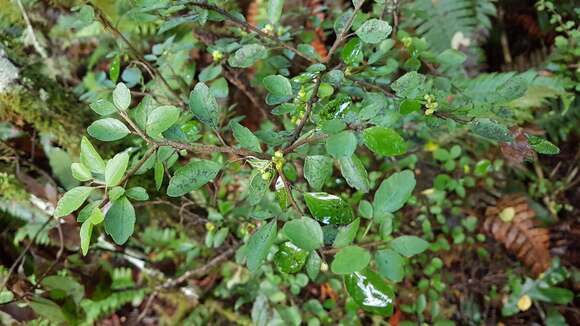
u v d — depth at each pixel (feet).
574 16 1.67
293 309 1.36
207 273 1.64
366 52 1.12
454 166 1.56
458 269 1.68
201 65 1.59
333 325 1.47
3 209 1.43
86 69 1.79
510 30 2.02
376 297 0.60
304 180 1.31
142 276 1.72
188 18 0.88
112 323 1.72
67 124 1.37
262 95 1.43
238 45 1.01
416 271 1.57
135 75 1.14
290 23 1.60
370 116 0.67
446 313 1.59
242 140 0.69
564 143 1.80
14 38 1.52
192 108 0.69
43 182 1.34
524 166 1.73
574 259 1.65
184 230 1.63
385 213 0.68
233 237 1.44
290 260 0.68
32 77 1.32
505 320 1.62
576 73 1.56
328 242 0.71
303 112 0.83
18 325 1.36
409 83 0.75
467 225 1.58
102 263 1.41
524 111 1.65
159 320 1.71
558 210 1.73
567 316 1.59
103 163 0.66
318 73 0.82
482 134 0.69
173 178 0.68
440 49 1.82
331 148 0.61
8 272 1.29
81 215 0.64
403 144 0.61
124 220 0.63
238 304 1.50
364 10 1.57
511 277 1.61
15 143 1.35
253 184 0.69
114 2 1.53
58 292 1.21
